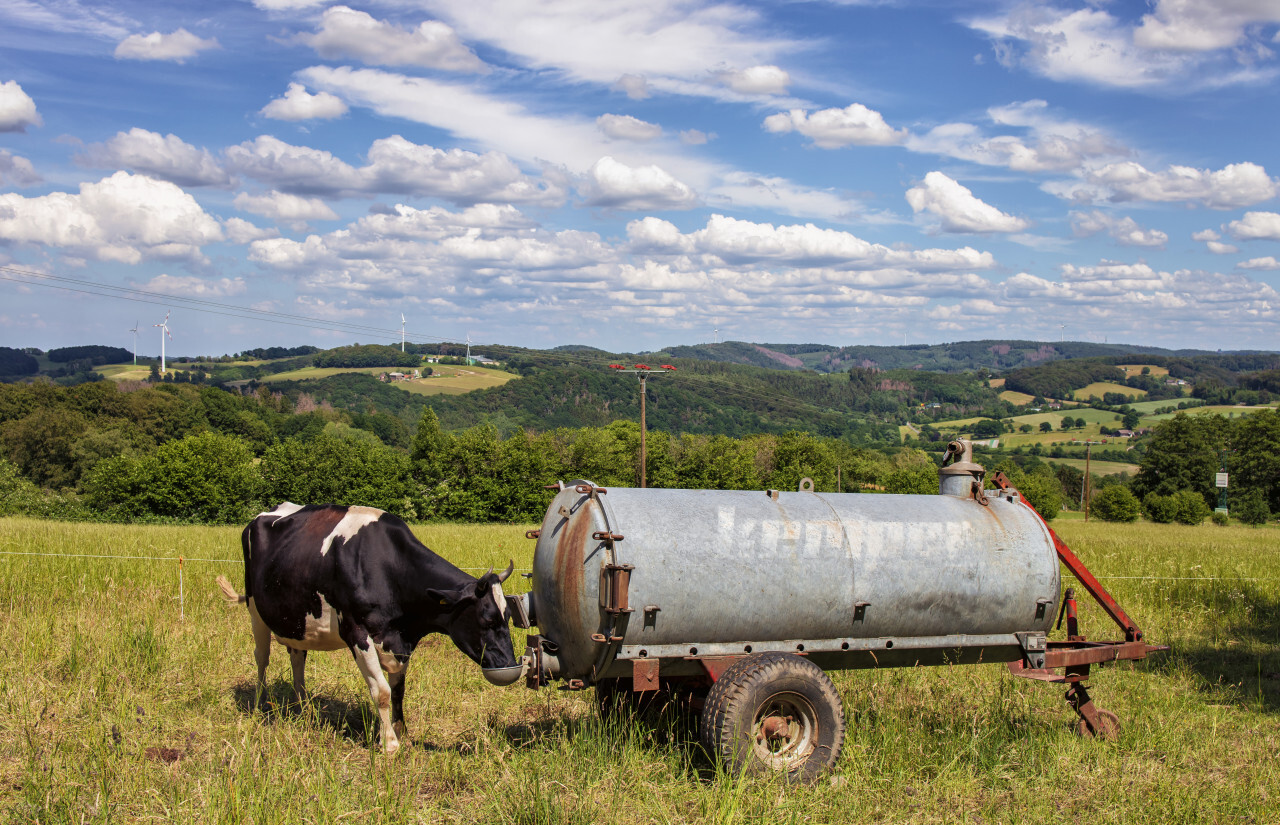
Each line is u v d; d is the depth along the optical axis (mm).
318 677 7520
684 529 5500
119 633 8078
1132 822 4859
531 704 7051
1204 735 6543
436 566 5812
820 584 5645
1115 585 14164
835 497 6160
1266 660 9266
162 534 22359
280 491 58438
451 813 4703
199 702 6668
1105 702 7379
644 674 5305
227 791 4402
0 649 7594
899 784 5195
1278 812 5012
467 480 62188
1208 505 77188
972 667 8117
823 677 5277
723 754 5027
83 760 5105
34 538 17812
